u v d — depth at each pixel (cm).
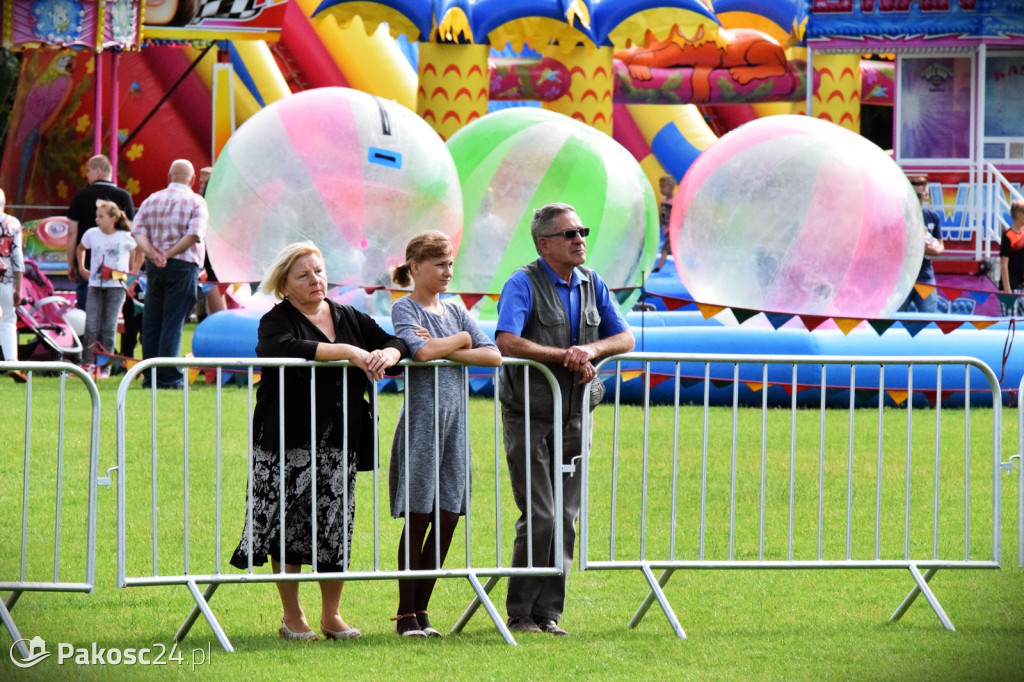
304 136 3891
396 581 1983
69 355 4228
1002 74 5647
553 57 5869
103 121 6762
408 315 1686
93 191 4394
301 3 6975
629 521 2361
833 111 5812
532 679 1484
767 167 3784
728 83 6384
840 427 3369
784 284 3775
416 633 1680
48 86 6700
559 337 1723
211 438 3078
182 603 1825
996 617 1786
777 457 2948
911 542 2206
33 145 6738
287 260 1650
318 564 1652
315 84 7025
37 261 6038
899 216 3769
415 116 4012
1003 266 4838
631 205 4153
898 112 5709
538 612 1727
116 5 5412
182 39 5641
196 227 3822
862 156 3797
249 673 1497
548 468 1727
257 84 6669
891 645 1638
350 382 1659
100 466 2731
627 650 1616
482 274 4097
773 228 3762
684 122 7594
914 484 2686
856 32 5716
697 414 3566
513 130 4159
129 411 3428
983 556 2120
